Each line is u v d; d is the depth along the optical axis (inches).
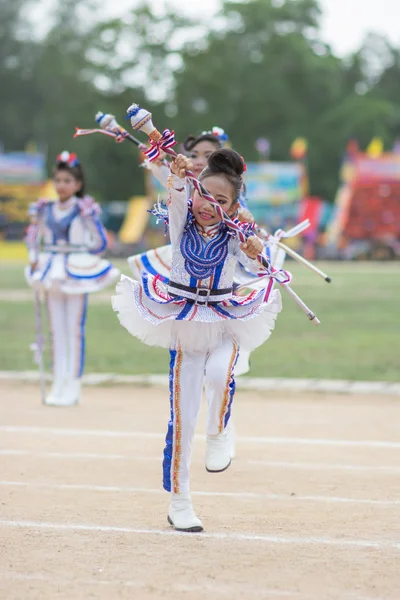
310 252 4751.5
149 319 498.3
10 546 478.6
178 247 508.7
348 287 2881.4
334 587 419.8
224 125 6279.5
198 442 767.1
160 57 6481.3
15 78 6496.1
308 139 6112.2
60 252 952.3
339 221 4822.8
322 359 1307.8
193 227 511.2
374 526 525.0
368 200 4827.8
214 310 508.1
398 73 6939.0
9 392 1029.8
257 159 6171.3
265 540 494.9
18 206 5073.8
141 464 681.6
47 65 6373.0
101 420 860.0
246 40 6437.0
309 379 1109.1
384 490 610.9
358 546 485.1
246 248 503.8
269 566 448.8
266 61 6274.6
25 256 4933.6
